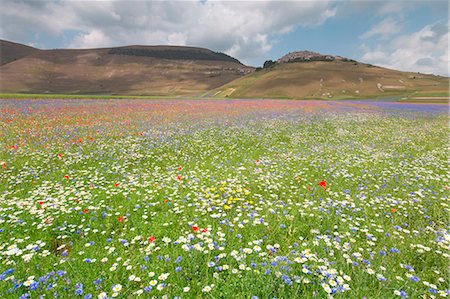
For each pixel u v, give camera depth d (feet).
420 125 65.62
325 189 22.07
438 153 36.09
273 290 10.37
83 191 21.31
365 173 26.96
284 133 52.80
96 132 49.26
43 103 101.50
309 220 16.48
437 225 16.48
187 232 14.84
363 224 16.21
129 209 18.45
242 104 138.62
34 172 26.78
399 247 13.70
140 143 41.65
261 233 14.89
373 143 43.45
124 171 27.55
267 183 23.44
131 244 14.38
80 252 12.94
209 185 23.21
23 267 12.25
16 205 18.71
